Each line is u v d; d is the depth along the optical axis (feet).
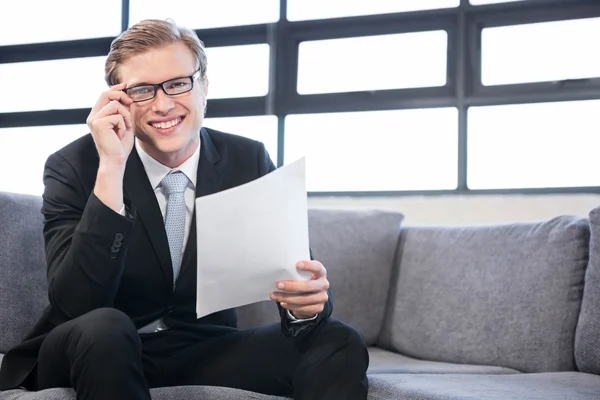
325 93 12.59
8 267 6.90
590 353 6.54
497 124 11.75
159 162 6.02
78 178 5.94
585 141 11.37
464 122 11.80
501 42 11.81
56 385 5.46
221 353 5.89
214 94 13.62
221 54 13.64
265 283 5.28
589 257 6.86
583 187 10.98
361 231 8.50
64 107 14.79
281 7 13.02
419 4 12.28
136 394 4.91
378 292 8.45
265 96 12.96
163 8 14.06
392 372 6.95
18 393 5.46
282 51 12.94
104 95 5.69
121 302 5.95
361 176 12.51
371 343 8.47
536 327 7.06
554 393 5.29
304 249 5.24
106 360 4.85
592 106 11.34
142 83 5.73
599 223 6.83
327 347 5.42
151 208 5.87
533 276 7.23
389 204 11.19
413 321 8.04
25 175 14.52
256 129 13.10
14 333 6.87
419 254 8.30
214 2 13.73
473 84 11.81
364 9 12.66
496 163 11.74
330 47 12.80
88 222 5.40
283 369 5.65
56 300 5.48
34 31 14.90
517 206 10.71
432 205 11.02
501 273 7.52
